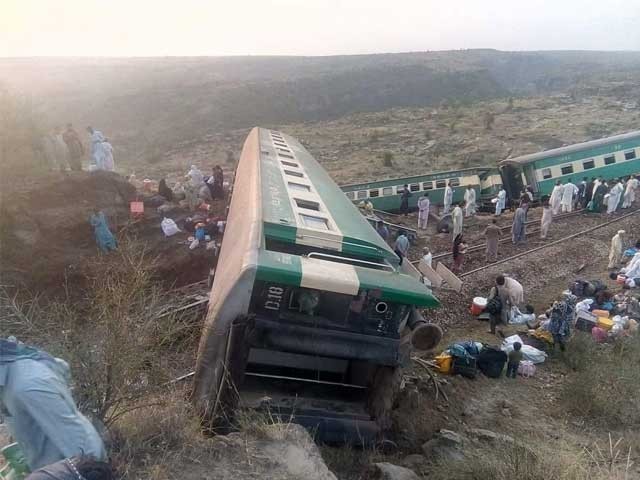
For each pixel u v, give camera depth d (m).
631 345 10.88
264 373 8.35
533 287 15.55
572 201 23.45
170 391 5.87
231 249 8.63
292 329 6.84
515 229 19.00
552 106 59.53
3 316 5.00
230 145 51.06
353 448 7.33
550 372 10.66
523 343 11.66
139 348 5.02
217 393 6.55
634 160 26.03
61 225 15.19
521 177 25.39
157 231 17.11
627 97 62.25
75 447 2.89
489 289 15.13
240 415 6.00
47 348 4.69
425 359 10.80
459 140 46.19
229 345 6.50
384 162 39.34
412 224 23.25
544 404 9.39
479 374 10.45
